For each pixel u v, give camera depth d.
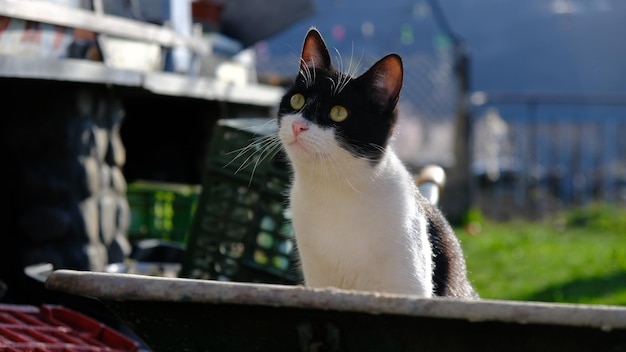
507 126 15.46
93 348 3.37
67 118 5.32
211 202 5.10
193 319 2.30
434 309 2.08
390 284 3.47
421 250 3.54
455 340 2.19
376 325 2.20
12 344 3.19
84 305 4.48
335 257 3.55
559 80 21.91
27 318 3.75
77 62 5.04
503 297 7.51
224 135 5.07
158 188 7.93
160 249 6.11
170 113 7.87
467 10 22.12
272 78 11.25
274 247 4.96
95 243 5.44
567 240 11.09
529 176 14.15
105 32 5.45
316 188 3.58
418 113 14.79
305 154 3.58
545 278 8.49
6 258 5.28
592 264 9.24
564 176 14.80
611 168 15.82
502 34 22.09
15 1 4.45
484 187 13.95
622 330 2.05
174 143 7.91
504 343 2.17
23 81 5.25
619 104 14.84
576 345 2.13
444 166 13.32
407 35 16.94
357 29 18.28
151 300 2.19
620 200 14.59
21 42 4.68
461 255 3.99
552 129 15.85
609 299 7.47
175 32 6.63
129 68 5.77
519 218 13.92
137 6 6.75
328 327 2.23
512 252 10.02
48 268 4.87
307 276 3.67
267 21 8.84
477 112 14.16
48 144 5.30
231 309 2.25
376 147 3.63
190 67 7.13
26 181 5.27
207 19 8.09
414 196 3.69
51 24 4.94
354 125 3.63
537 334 2.13
